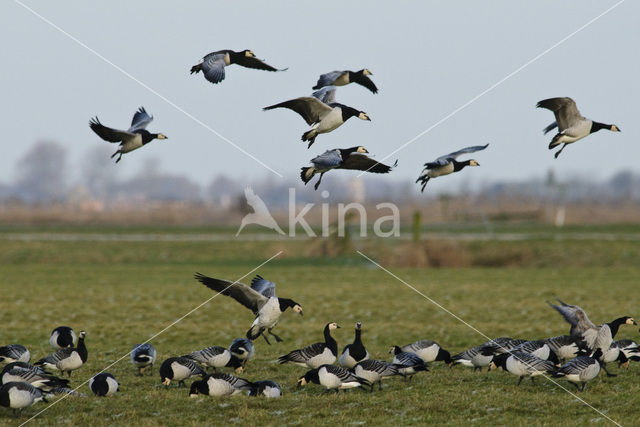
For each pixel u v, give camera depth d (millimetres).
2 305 28656
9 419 12680
